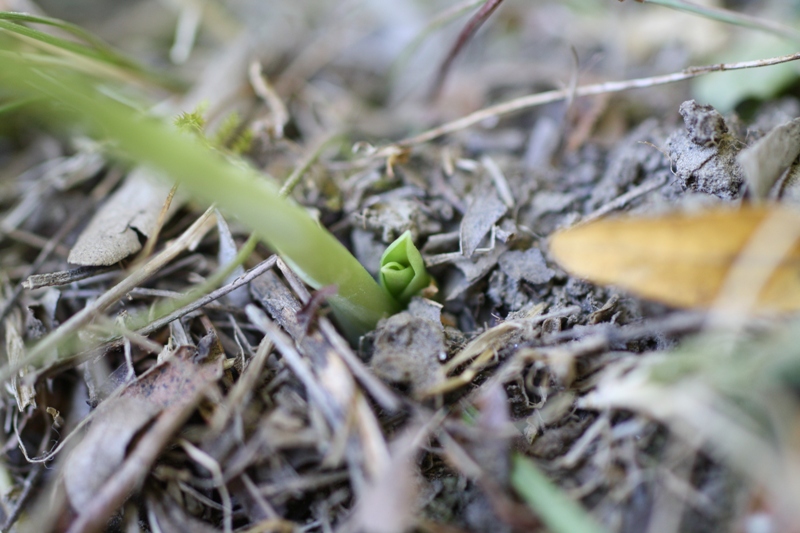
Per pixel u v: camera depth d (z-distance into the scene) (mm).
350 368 184
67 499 182
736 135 206
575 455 180
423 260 207
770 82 226
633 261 175
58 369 200
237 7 277
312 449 182
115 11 281
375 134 250
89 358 199
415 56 269
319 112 251
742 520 171
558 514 173
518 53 266
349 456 179
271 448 182
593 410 185
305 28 272
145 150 172
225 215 214
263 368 191
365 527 175
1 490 198
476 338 193
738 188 196
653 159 213
